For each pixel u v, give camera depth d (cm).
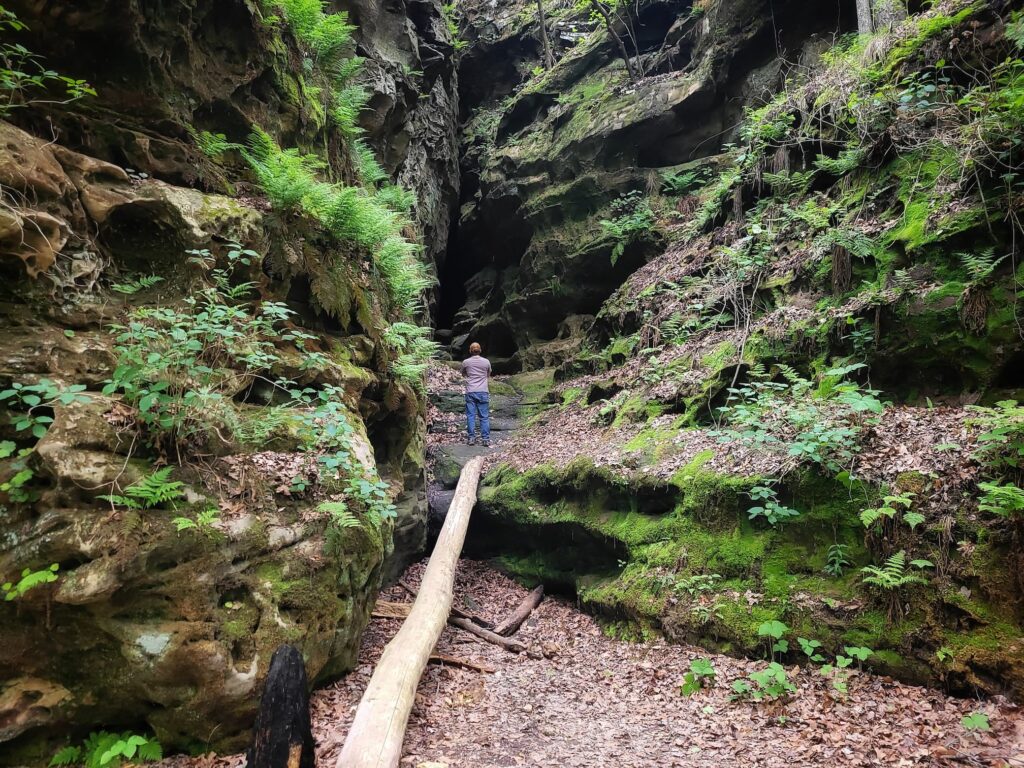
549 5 2177
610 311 1269
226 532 417
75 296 442
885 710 431
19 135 421
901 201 734
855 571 520
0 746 361
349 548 503
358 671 531
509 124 1966
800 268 820
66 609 369
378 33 1477
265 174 566
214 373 484
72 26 485
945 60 786
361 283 738
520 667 592
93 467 382
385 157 1460
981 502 464
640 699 506
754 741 418
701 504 639
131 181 488
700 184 1405
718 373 786
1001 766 359
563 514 816
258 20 661
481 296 2039
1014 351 561
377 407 712
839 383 670
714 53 1389
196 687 387
